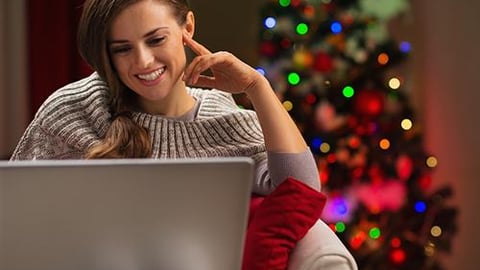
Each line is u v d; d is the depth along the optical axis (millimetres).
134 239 1054
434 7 4020
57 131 1530
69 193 1010
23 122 3883
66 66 3752
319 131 3588
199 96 1648
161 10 1382
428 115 4074
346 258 1371
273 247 1377
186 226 1051
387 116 3627
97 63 1438
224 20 4113
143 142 1473
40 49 3746
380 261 3557
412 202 3627
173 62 1405
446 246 3604
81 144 1503
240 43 4117
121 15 1359
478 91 3994
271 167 1460
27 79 3812
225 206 1041
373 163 3588
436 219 3609
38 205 1015
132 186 1014
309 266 1361
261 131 1571
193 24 1493
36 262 1061
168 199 1027
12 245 1042
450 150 4055
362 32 3580
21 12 3852
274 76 3621
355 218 3590
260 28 3668
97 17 1375
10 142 3904
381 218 3609
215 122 1540
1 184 995
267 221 1394
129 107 1551
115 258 1070
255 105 1459
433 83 4055
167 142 1515
